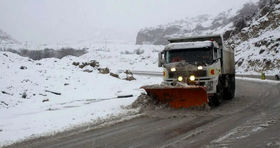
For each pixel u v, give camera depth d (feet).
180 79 40.52
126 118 34.65
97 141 24.82
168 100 39.50
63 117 38.19
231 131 25.61
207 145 21.49
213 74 40.47
